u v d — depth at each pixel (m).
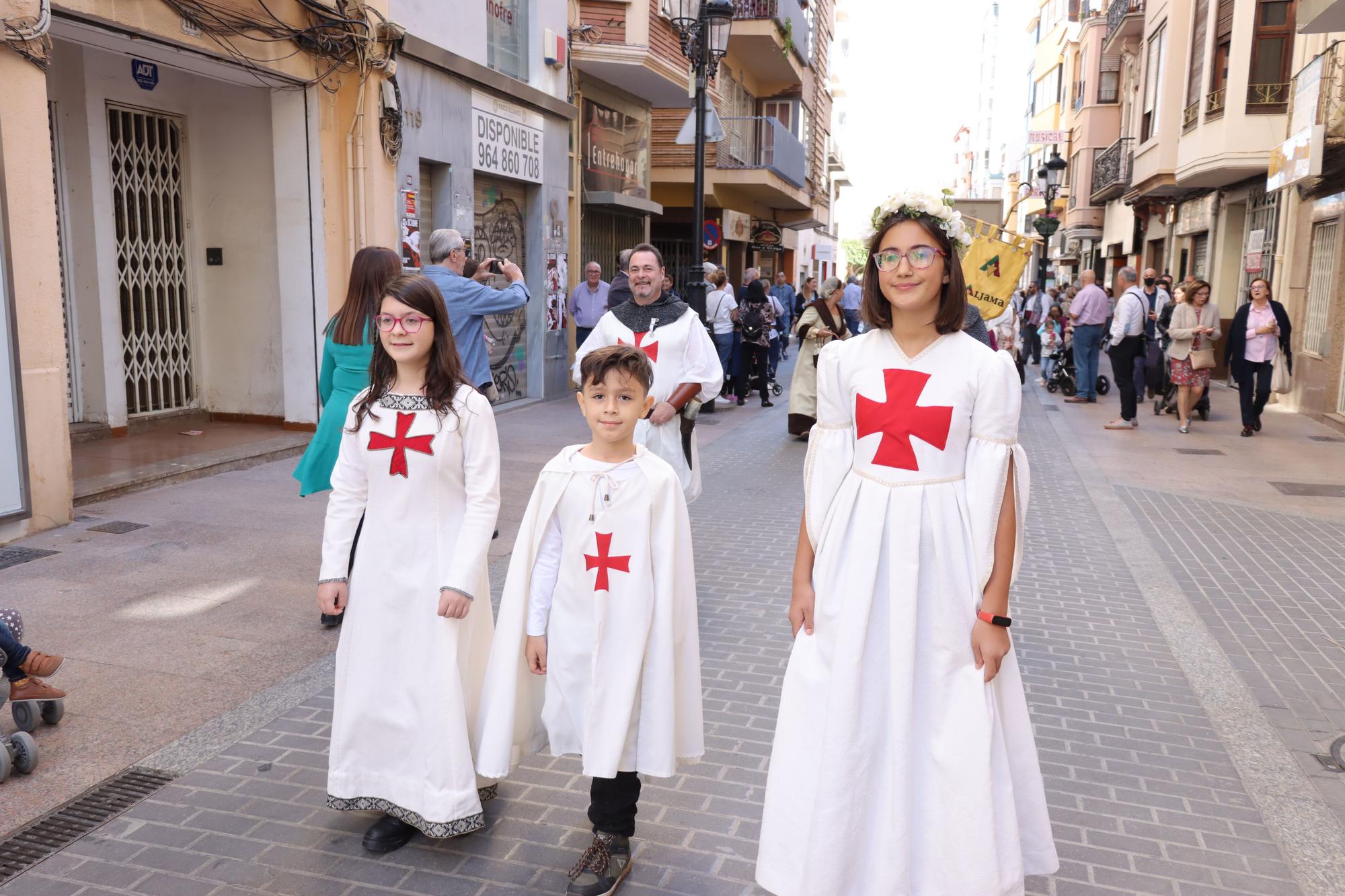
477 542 2.99
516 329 13.72
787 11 23.42
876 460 2.46
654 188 22.47
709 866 3.05
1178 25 19.50
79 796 3.37
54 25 6.96
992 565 2.37
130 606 5.14
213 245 10.18
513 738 2.96
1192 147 17.53
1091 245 34.28
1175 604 5.78
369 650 3.04
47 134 6.30
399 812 3.05
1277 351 12.22
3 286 5.96
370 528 3.04
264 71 8.53
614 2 14.95
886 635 2.42
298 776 3.54
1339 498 8.80
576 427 11.80
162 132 9.84
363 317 4.77
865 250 2.52
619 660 2.84
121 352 9.45
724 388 15.88
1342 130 12.35
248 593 5.40
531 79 13.28
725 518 7.71
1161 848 3.21
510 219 13.36
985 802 2.31
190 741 3.76
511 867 3.04
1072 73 35.25
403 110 10.20
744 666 4.66
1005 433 2.38
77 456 8.44
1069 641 5.15
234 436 9.59
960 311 2.42
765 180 22.44
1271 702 4.40
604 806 2.94
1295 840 3.28
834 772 2.36
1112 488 9.13
